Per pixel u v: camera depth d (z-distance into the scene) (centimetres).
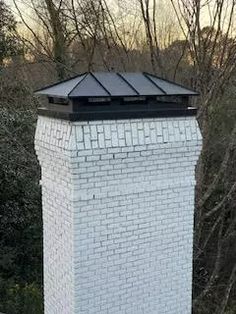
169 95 363
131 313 384
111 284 372
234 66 912
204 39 928
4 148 1061
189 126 382
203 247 1091
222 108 1127
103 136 343
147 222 380
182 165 388
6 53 1317
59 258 380
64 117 340
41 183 397
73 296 360
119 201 363
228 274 1209
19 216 1069
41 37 1582
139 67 1055
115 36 1130
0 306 811
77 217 349
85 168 343
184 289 407
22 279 965
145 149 362
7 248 1016
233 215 1207
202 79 922
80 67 1216
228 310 1070
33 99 1159
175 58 1045
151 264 388
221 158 1179
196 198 991
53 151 360
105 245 365
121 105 350
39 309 796
